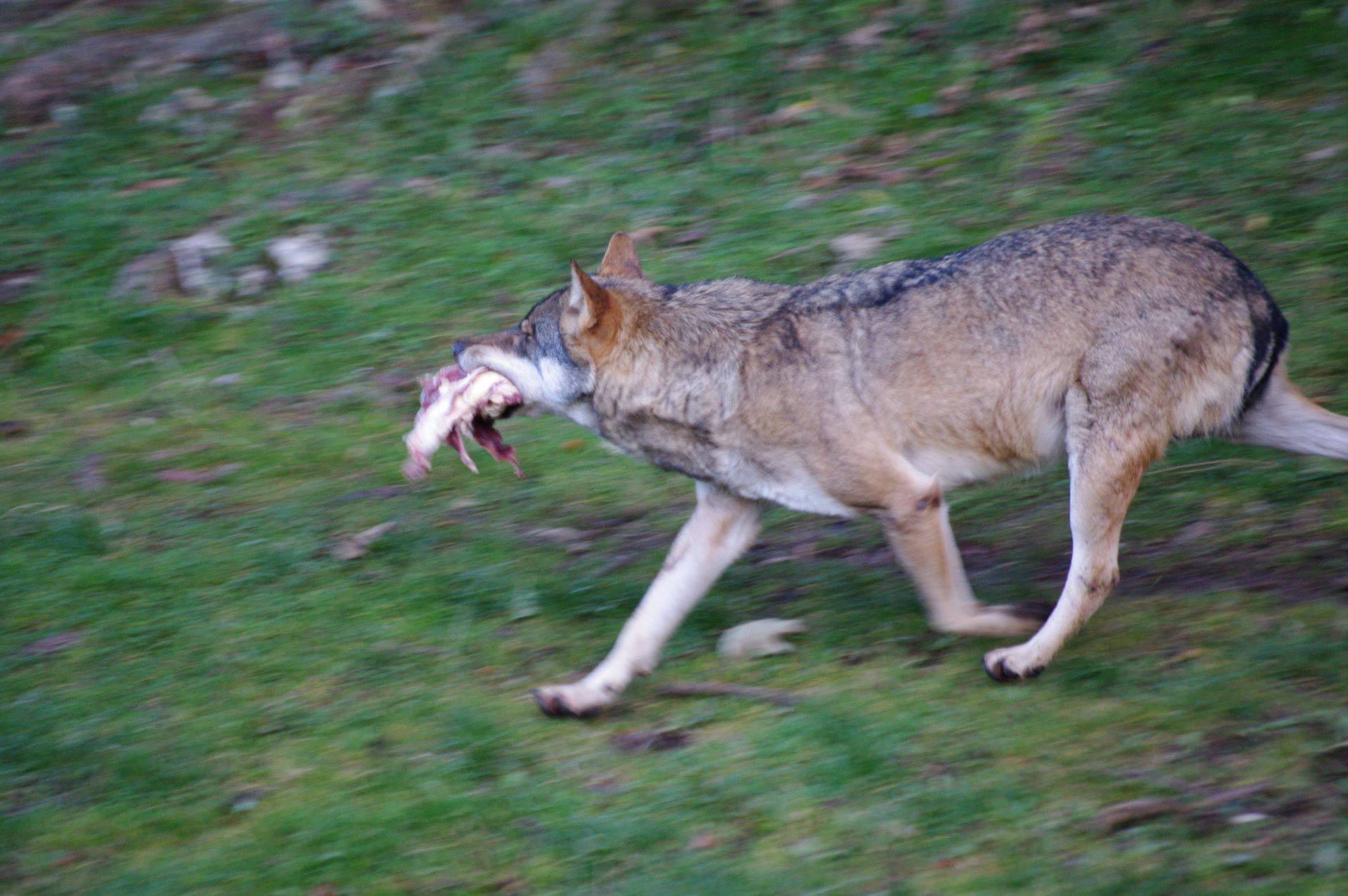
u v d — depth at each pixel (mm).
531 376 11984
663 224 21297
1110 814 8734
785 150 22750
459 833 9625
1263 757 9125
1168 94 21891
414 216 22422
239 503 16203
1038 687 10656
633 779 10109
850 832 9062
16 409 19250
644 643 11477
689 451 11680
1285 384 11469
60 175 24312
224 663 12508
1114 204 19547
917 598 12758
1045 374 10711
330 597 13695
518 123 24609
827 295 11469
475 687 11875
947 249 19312
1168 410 10594
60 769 10930
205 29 28312
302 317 20469
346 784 10414
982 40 24312
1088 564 10766
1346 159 19188
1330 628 10641
